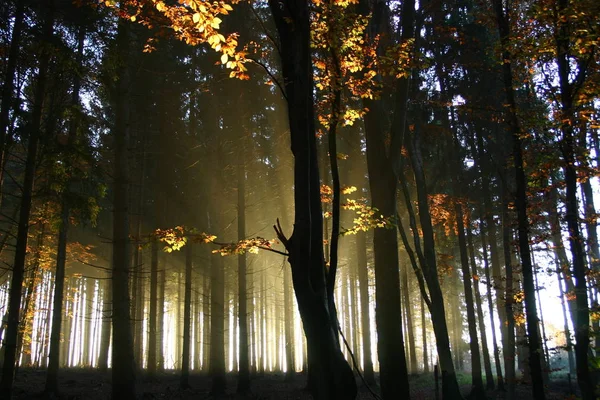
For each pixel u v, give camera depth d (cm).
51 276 3531
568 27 988
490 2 1334
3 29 1290
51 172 1428
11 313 1233
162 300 3516
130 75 1819
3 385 1191
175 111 2409
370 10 1193
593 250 1841
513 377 1533
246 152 2291
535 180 1134
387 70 932
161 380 2734
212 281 2188
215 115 2438
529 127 1082
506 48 1083
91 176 1540
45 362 3650
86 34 1493
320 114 1007
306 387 2144
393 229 1101
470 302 2120
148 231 2961
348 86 951
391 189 1112
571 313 2056
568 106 1041
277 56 2138
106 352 3247
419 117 1917
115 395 1434
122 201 1573
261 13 2272
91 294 4669
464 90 2094
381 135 1148
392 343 1047
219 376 2070
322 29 852
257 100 2331
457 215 2272
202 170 2473
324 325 670
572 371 2892
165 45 2216
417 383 2702
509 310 1570
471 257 2717
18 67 1338
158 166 2594
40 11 1377
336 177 789
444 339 1571
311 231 690
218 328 2128
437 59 2056
